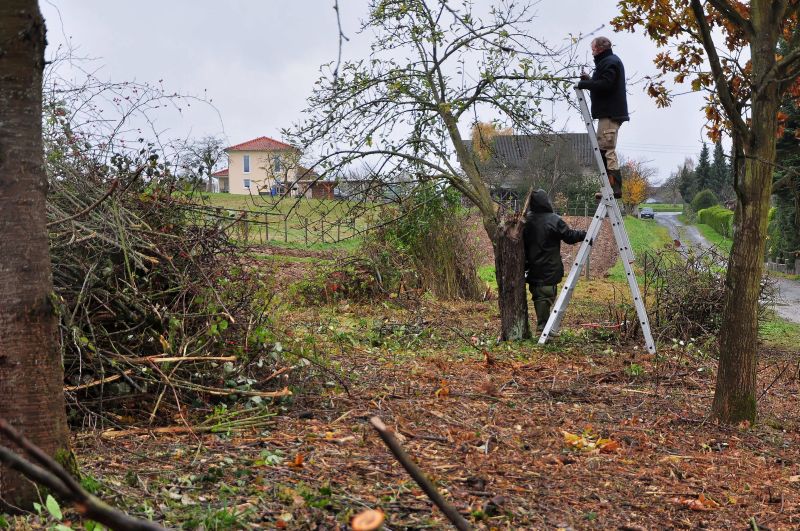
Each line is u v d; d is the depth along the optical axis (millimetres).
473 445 5801
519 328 11297
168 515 3824
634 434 6562
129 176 6852
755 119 6730
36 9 3619
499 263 11297
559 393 7922
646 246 37906
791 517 4828
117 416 5676
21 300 3676
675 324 11781
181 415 5648
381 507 4254
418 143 11656
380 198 11922
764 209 6898
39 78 3697
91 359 5645
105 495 3949
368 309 14664
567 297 11102
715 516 4781
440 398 7207
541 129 11836
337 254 17594
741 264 6984
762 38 6715
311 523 3914
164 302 6527
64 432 3855
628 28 8422
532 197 11438
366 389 7371
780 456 6312
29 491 3721
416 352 10133
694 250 13328
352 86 10969
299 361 7008
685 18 8141
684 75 8672
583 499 4871
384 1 10953
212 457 5008
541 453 5766
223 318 6691
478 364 9156
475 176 11711
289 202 11531
